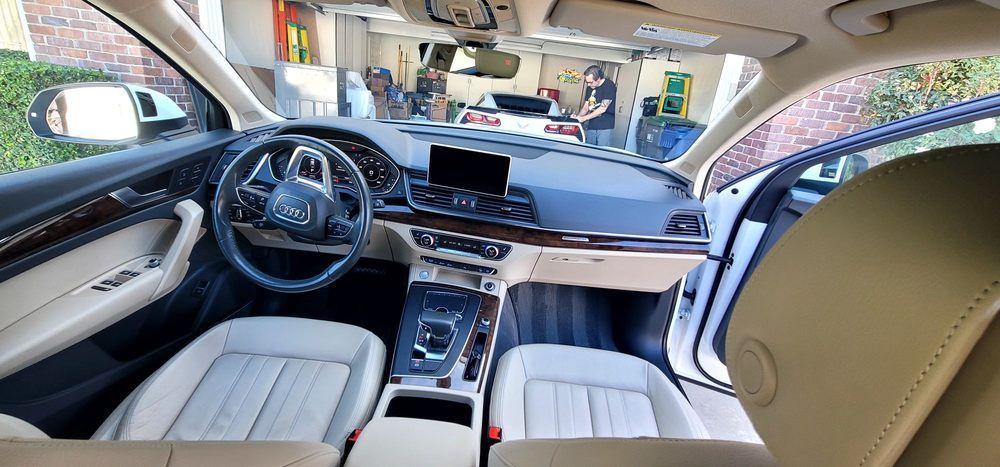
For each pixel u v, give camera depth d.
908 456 0.27
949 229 0.28
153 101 1.44
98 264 1.22
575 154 1.78
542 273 1.76
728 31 1.05
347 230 1.36
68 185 1.10
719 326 1.86
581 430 1.32
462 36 1.40
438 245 1.63
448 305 1.65
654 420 1.38
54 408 1.13
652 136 4.27
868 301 0.30
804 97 1.36
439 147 1.53
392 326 1.98
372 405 1.27
